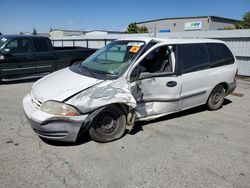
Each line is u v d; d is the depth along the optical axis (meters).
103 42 16.91
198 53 4.96
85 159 3.40
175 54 4.59
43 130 3.46
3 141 3.84
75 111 3.45
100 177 3.02
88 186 2.86
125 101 3.78
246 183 3.00
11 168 3.14
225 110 5.74
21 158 3.37
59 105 3.42
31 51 8.36
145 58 4.22
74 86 3.69
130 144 3.86
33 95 3.89
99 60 4.62
